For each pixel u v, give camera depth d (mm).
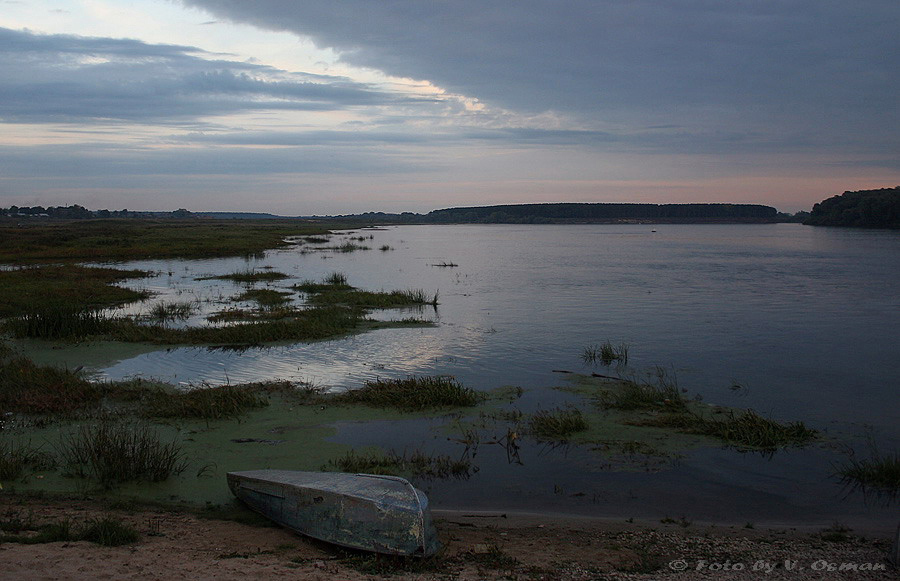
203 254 48188
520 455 9086
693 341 17156
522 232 125188
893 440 9719
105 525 6055
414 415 10844
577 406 11391
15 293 23719
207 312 21453
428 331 18453
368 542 5996
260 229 99938
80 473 8023
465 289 29125
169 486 7891
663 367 14266
